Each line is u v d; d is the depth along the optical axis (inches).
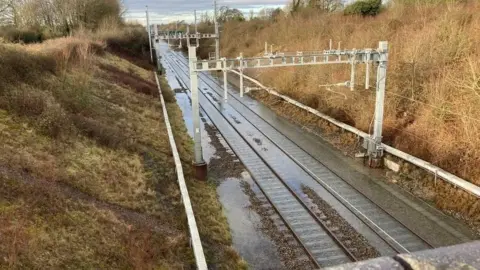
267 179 778.8
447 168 701.9
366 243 543.5
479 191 589.9
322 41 1539.1
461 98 738.2
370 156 824.3
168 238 478.3
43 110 666.8
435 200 661.3
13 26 1720.0
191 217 518.0
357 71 1051.9
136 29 2635.3
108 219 462.6
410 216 614.9
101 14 2321.6
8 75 721.6
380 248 531.8
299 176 791.1
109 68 1421.0
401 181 746.2
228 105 1471.5
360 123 976.3
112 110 969.5
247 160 891.4
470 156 676.1
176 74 2225.6
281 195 704.4
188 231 526.0
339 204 662.5
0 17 1770.4
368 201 670.5
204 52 2977.4
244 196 706.2
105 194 543.2
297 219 614.5
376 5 1836.9
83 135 685.9
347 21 1713.8
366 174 791.7
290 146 983.0
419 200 671.1
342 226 589.3
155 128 996.6
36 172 505.7
